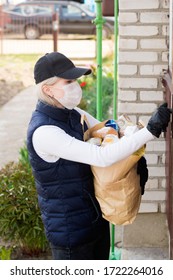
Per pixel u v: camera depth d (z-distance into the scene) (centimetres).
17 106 1188
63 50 1870
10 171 529
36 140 306
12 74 1523
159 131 303
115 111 483
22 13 2084
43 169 312
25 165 550
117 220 321
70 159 305
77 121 324
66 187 315
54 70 308
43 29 2084
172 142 377
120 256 468
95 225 325
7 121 1066
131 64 470
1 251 459
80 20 2073
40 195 322
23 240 493
